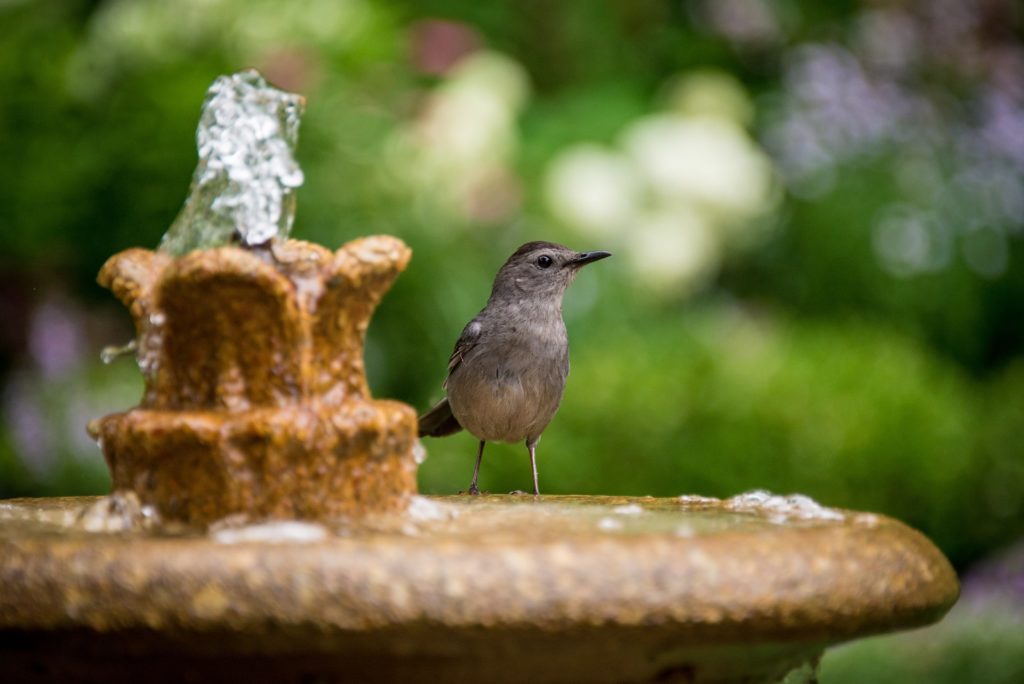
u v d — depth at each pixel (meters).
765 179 16.27
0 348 14.83
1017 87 19.50
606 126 16.91
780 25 19.83
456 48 15.41
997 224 18.86
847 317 17.86
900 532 4.25
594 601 3.54
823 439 13.06
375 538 3.72
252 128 5.13
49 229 13.80
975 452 14.58
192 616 3.43
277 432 4.41
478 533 4.03
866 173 18.44
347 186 13.45
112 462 4.55
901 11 19.64
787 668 4.46
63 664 3.72
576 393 12.89
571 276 8.21
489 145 14.38
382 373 13.61
